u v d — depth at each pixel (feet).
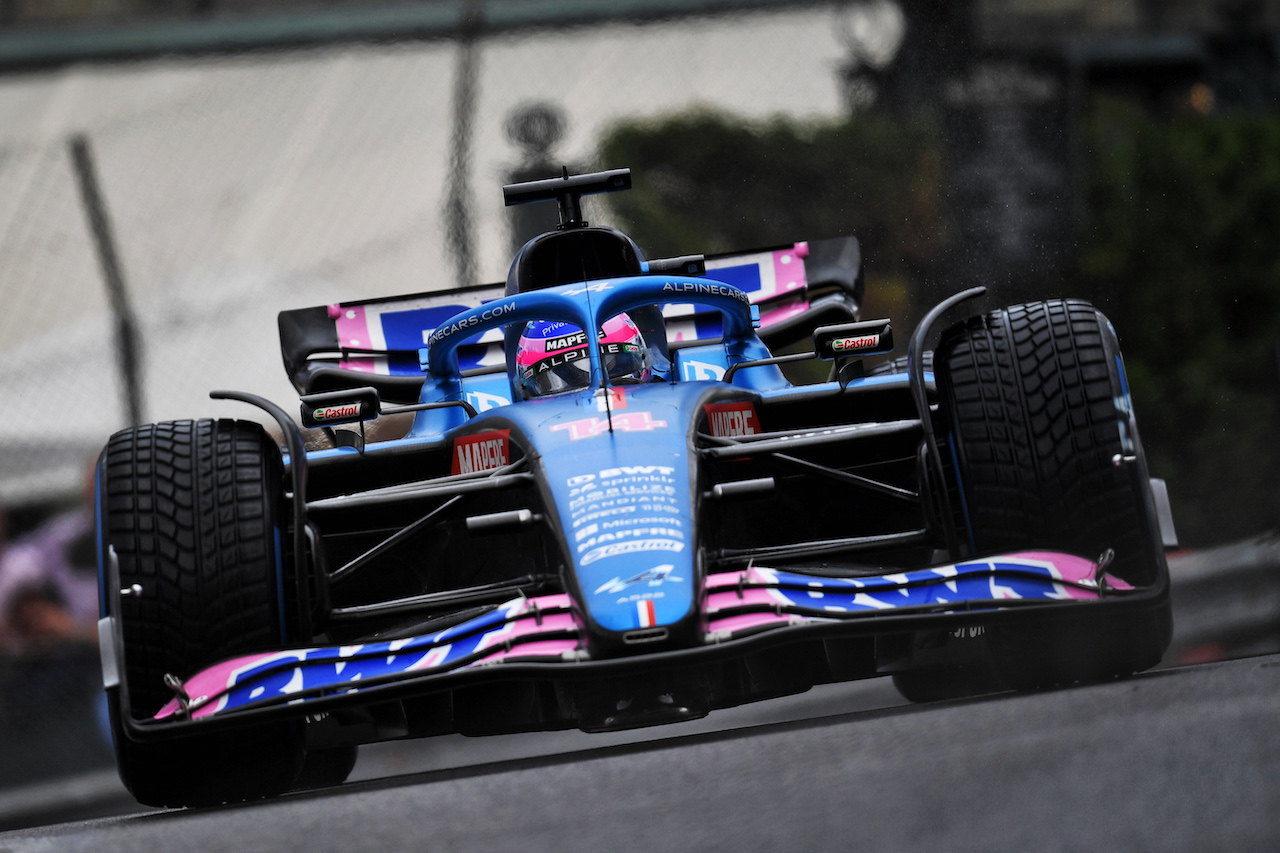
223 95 158.40
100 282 141.79
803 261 74.13
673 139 157.17
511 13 163.84
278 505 42.83
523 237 145.79
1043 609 38.37
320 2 177.47
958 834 22.59
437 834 27.40
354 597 53.21
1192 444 145.18
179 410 138.21
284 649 39.27
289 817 33.14
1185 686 34.40
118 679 39.06
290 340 72.49
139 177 152.56
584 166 158.40
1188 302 151.74
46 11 185.37
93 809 96.48
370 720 44.93
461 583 50.49
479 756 80.12
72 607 118.73
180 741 39.99
